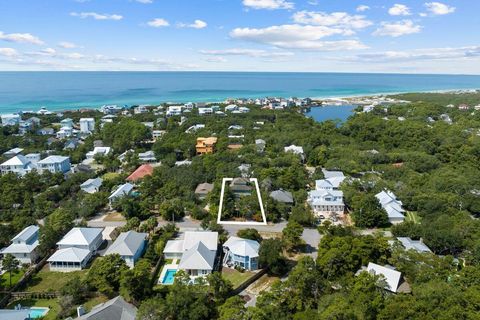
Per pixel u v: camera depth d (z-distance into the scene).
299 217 88.94
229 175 115.62
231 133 182.00
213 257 69.19
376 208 89.94
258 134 175.25
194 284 57.50
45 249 73.25
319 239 82.44
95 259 73.62
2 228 78.88
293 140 162.62
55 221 80.50
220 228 81.69
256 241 74.88
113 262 60.88
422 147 150.12
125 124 182.62
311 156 141.62
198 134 179.00
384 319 48.16
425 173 120.31
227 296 58.94
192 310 50.84
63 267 69.62
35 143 164.38
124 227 82.44
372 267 62.19
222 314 49.47
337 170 127.88
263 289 63.34
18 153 143.75
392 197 99.44
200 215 93.50
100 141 170.38
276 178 113.94
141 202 95.19
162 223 90.88
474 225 76.19
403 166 126.25
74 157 145.38
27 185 107.06
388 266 64.69
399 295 53.53
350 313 46.88
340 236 71.56
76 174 118.06
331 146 156.88
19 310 51.53
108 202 102.12
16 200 97.94
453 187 102.31
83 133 196.25
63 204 97.88
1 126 189.38
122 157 148.25
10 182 104.69
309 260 60.28
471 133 172.75
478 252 67.12
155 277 67.06
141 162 142.50
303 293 54.56
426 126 181.25
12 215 90.69
